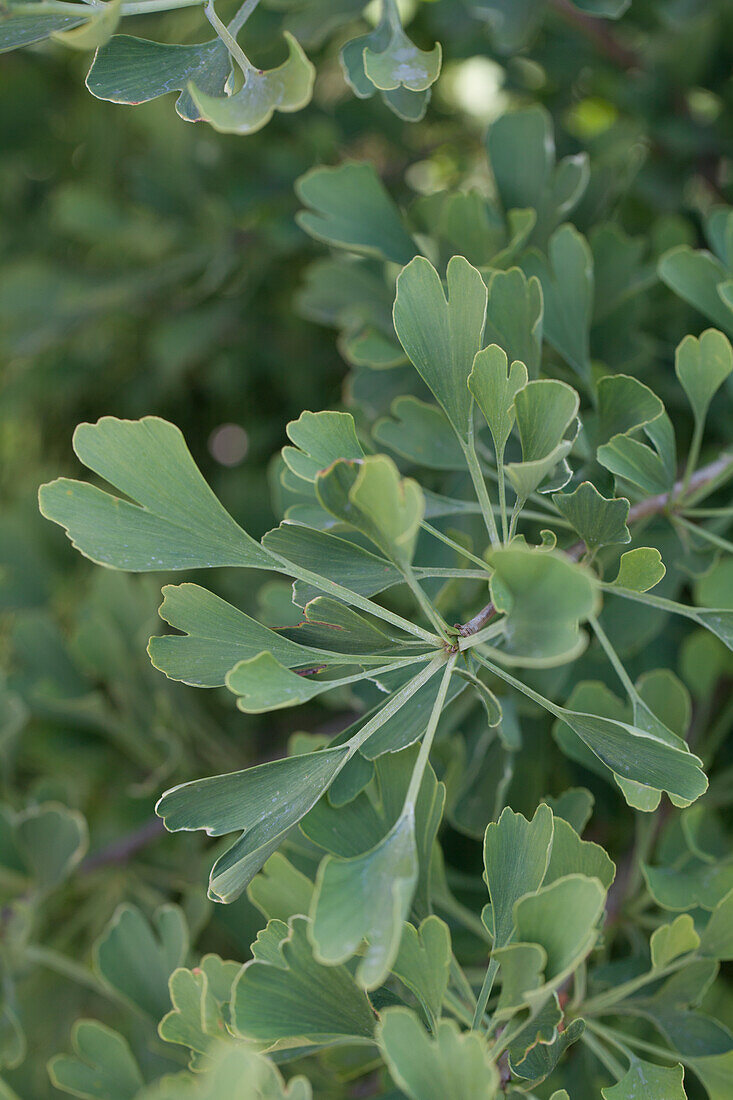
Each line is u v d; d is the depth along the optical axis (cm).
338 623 65
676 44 109
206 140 137
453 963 69
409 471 83
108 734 114
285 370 150
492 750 81
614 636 80
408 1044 60
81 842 87
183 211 142
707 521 80
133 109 139
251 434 149
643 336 86
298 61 62
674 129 112
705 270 77
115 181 159
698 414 72
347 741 65
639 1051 78
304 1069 78
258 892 69
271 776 64
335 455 64
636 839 83
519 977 61
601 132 111
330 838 66
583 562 66
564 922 61
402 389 84
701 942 69
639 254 83
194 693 117
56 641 112
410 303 64
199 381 158
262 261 142
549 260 82
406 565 62
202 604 64
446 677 63
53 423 163
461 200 80
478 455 75
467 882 80
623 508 65
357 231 81
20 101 152
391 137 134
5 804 102
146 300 149
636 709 67
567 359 77
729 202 112
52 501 63
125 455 63
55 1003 98
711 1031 69
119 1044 74
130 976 78
